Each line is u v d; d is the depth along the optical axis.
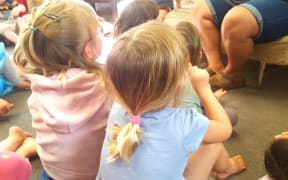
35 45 1.04
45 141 1.06
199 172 0.98
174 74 0.78
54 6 1.06
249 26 1.64
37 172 1.31
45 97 1.02
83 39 1.05
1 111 1.64
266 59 1.75
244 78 1.87
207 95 0.96
